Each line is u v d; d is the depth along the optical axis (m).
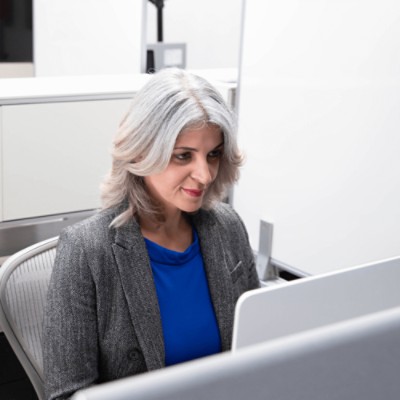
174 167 1.31
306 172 2.21
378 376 0.52
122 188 1.39
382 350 0.52
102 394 0.44
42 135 2.26
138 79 2.62
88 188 2.38
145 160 1.30
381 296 1.00
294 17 2.17
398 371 0.53
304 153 2.20
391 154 1.95
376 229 2.02
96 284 1.34
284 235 2.32
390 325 0.52
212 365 0.47
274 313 0.91
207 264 1.45
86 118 2.32
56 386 1.32
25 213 2.30
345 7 2.02
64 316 1.33
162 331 1.37
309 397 0.50
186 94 1.28
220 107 1.30
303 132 2.19
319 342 0.51
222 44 5.27
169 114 1.27
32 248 1.54
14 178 2.25
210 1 5.19
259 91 2.32
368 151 2.01
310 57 2.14
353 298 0.96
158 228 1.43
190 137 1.29
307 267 2.26
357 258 2.09
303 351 0.50
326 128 2.12
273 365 0.49
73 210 2.38
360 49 2.00
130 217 1.38
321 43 2.10
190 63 5.26
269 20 2.25
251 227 2.44
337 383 0.51
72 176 2.34
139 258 1.37
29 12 4.02
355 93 2.03
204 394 0.47
